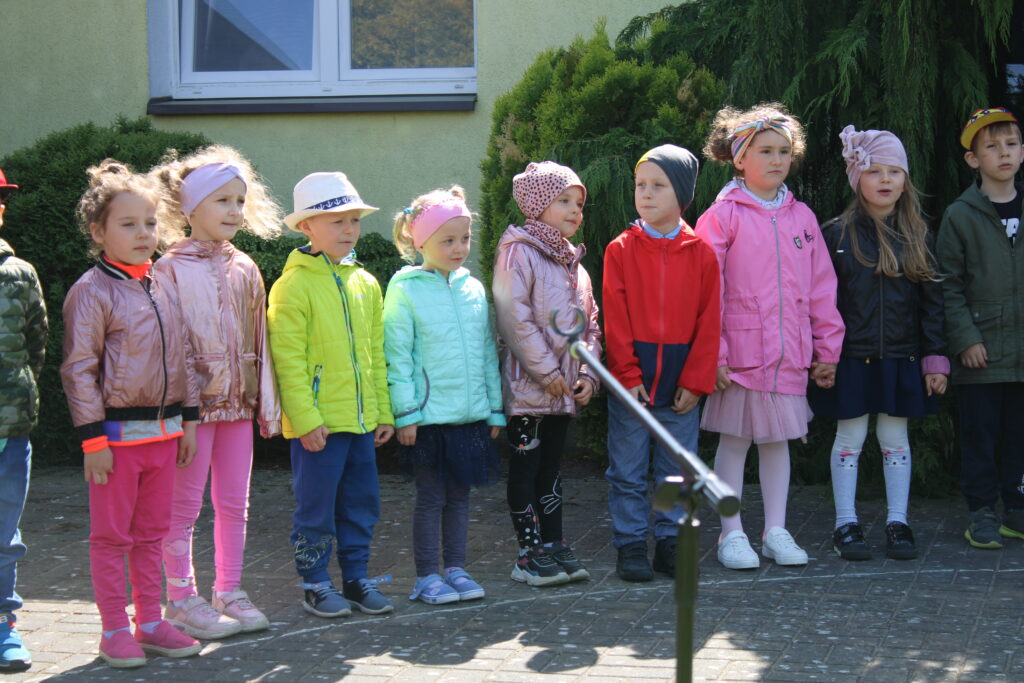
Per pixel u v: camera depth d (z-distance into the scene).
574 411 4.69
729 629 4.08
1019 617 4.14
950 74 5.44
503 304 4.60
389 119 7.17
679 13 6.42
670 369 4.72
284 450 6.95
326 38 7.33
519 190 4.69
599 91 5.89
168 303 3.94
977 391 5.13
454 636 4.08
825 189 5.77
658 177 4.67
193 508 4.18
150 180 3.97
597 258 5.82
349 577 4.42
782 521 4.98
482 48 7.06
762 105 5.49
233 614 4.18
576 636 4.05
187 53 7.48
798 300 4.89
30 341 3.90
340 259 4.39
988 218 5.11
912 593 4.45
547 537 4.75
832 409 5.02
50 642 4.07
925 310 5.04
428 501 4.52
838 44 5.35
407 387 4.44
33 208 6.52
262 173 7.29
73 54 7.43
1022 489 5.24
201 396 4.09
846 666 3.71
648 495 6.00
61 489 6.27
